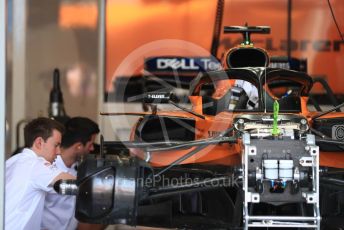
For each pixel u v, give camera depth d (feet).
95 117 129.80
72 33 130.52
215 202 69.05
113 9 129.08
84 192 61.77
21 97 128.57
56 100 113.39
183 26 127.44
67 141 86.74
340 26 123.34
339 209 68.95
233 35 124.36
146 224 73.41
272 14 125.90
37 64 130.62
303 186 58.03
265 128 60.49
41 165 73.97
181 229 72.02
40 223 76.74
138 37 128.67
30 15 130.41
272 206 65.72
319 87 125.90
